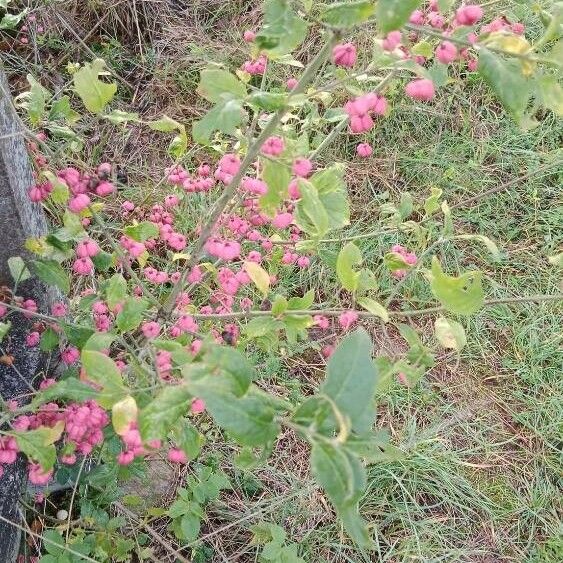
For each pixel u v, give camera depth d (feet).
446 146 3.14
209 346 0.83
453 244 2.79
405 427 2.31
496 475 2.27
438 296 1.15
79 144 1.74
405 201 1.75
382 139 3.12
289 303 1.36
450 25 1.28
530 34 3.23
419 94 1.14
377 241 2.73
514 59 1.01
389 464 2.18
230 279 1.50
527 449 2.35
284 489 2.14
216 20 3.52
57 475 1.70
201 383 0.76
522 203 3.01
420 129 3.15
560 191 3.04
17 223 1.52
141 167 2.88
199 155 2.92
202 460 2.09
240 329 2.01
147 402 1.23
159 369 1.25
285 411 1.12
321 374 2.45
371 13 0.97
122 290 1.24
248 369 0.82
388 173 3.04
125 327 1.22
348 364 0.78
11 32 3.21
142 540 1.88
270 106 1.05
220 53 3.26
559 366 2.53
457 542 2.11
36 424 1.35
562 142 3.20
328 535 2.04
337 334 2.56
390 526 2.10
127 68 3.31
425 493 2.19
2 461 1.24
